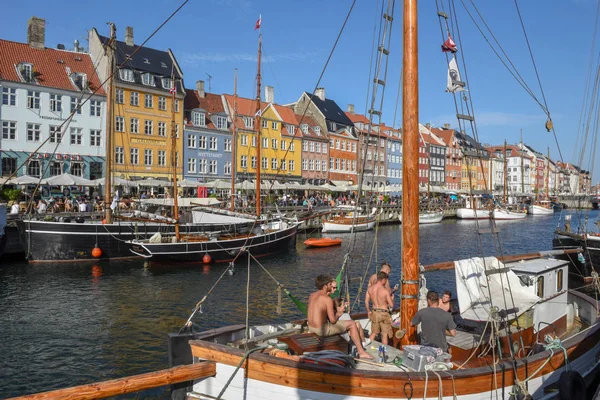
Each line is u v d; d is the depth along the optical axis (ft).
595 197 316.19
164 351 43.01
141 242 85.25
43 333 48.08
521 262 31.83
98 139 150.61
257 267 89.86
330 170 239.09
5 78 133.08
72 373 38.01
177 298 63.62
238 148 193.06
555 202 316.19
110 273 80.23
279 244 107.34
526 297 27.94
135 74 161.27
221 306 59.57
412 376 19.19
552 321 30.53
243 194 169.68
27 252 85.56
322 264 94.48
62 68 148.25
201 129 180.55
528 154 427.74
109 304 60.18
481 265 27.71
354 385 19.02
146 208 103.14
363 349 22.61
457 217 232.12
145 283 73.20
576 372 23.16
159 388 34.35
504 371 20.99
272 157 207.41
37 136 139.03
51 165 139.54
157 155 167.22
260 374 20.08
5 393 34.42
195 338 22.56
